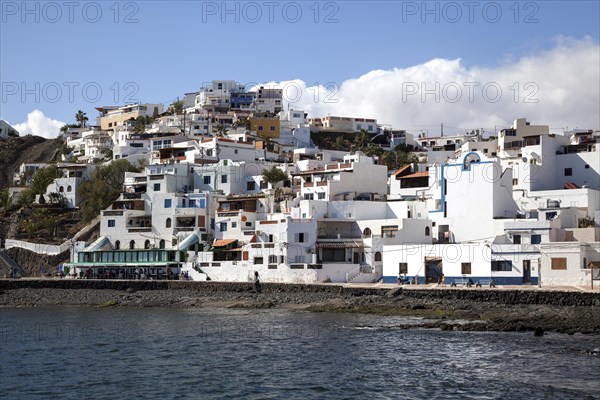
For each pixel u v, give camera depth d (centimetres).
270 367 7088
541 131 18488
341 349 7825
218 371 6962
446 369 6819
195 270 14312
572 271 10569
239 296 12512
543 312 9562
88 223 17712
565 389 6053
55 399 6128
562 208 13225
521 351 7462
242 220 14962
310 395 6109
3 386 6538
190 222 15650
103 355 7800
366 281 12850
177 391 6297
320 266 12838
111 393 6272
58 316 11262
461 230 13650
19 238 17775
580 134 19725
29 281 14512
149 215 16325
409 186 15950
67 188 19200
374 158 18225
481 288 10725
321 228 14175
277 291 12488
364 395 6072
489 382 6338
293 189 16650
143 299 12900
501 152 18025
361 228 14100
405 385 6338
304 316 10450
